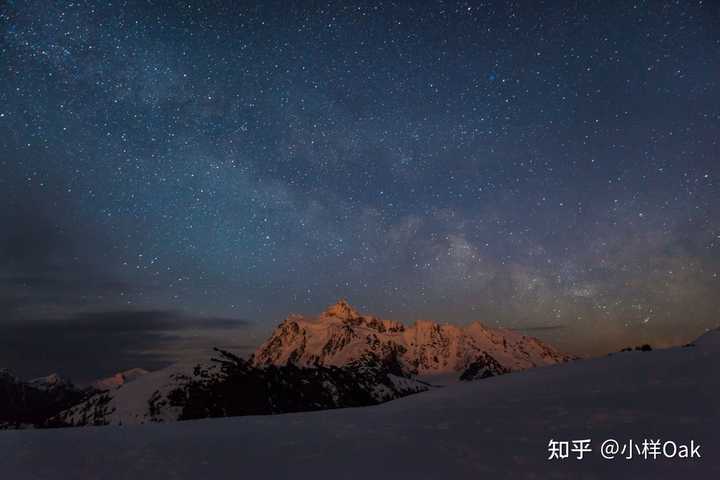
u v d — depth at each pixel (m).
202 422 11.37
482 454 7.36
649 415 8.61
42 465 7.91
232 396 111.19
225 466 7.52
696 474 6.25
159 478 7.10
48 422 104.06
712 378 10.45
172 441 9.24
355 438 8.68
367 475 6.80
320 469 7.14
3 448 9.09
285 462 7.54
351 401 126.56
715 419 8.13
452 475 6.63
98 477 7.25
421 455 7.48
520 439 7.92
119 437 9.87
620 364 12.98
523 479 6.39
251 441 8.95
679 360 12.39
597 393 10.41
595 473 6.48
